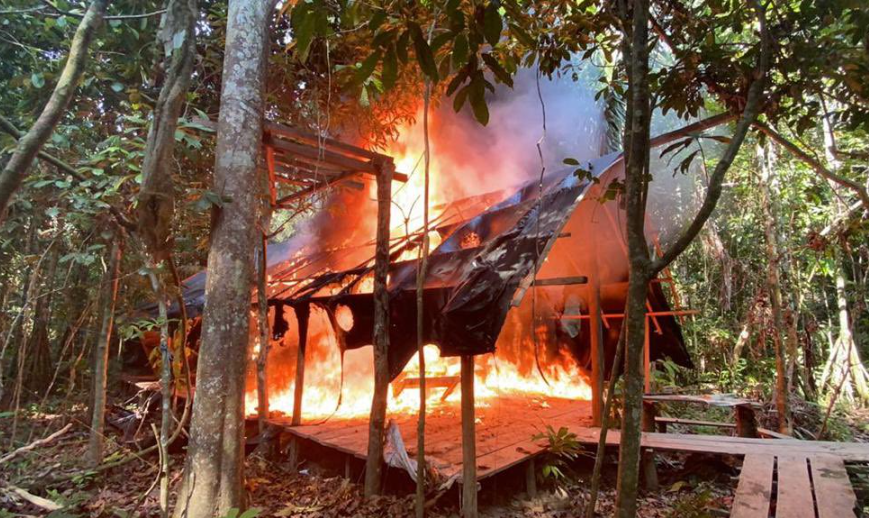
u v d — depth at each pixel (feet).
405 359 13.91
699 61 10.03
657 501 14.80
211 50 17.33
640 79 6.47
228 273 11.42
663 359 24.64
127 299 18.30
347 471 15.26
